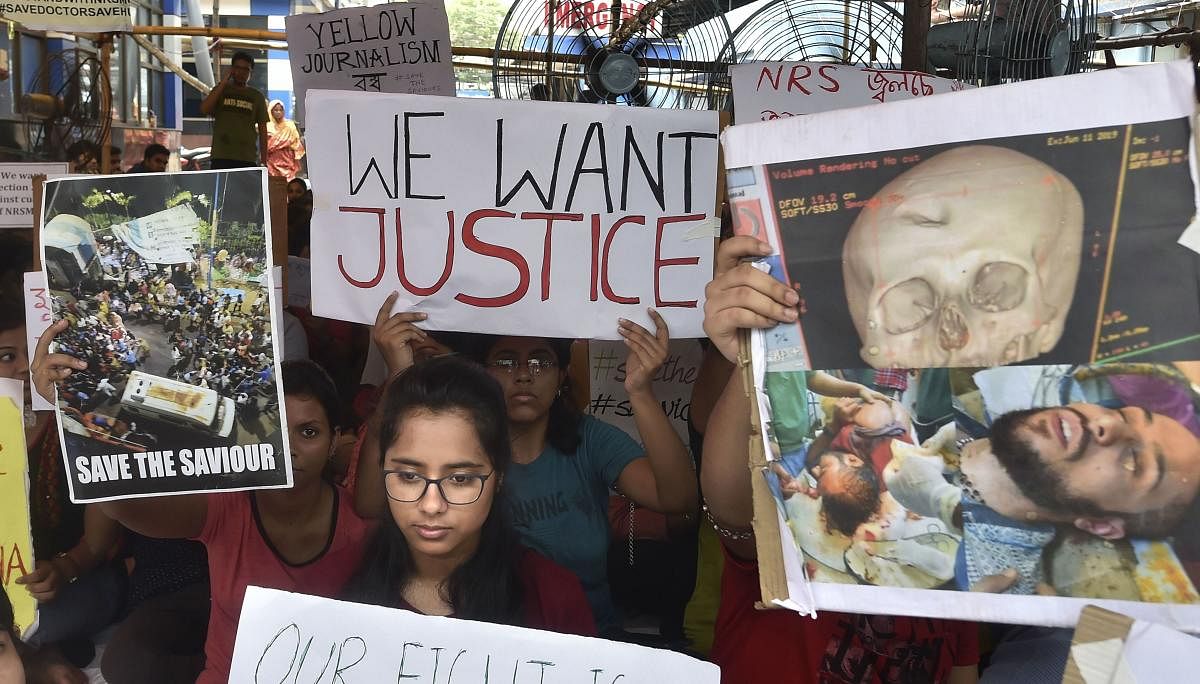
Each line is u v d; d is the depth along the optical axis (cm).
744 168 144
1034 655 166
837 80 420
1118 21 683
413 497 189
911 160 137
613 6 459
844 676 197
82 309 207
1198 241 125
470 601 196
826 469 142
